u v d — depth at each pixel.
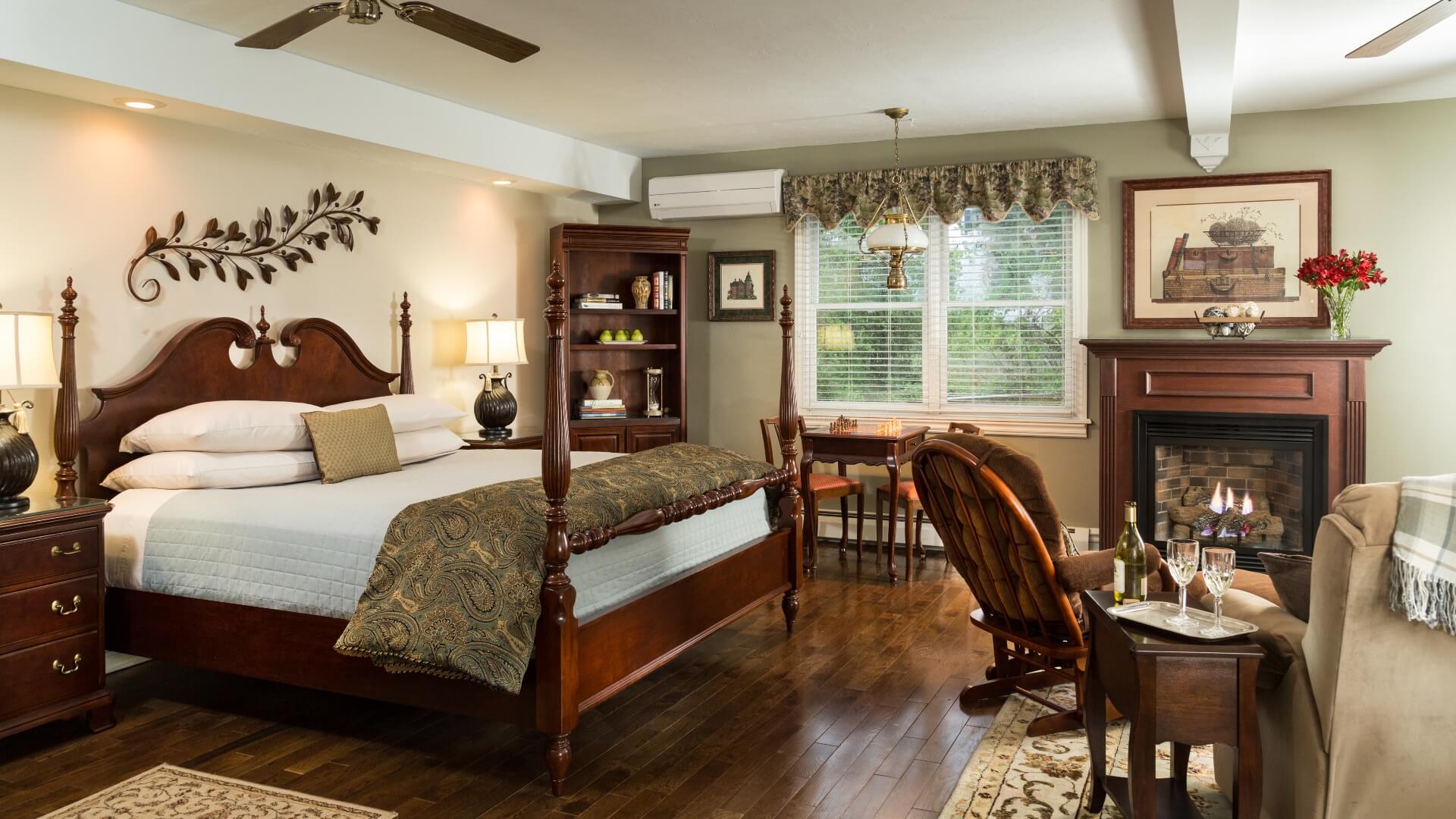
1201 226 5.68
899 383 6.50
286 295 4.86
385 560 3.09
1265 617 2.53
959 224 6.30
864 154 6.40
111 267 4.09
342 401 5.08
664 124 5.86
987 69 4.67
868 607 5.03
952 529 3.56
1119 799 2.61
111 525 3.71
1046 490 3.18
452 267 5.92
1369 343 5.02
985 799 2.86
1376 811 2.18
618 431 6.52
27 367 3.36
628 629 3.34
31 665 3.25
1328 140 5.45
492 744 3.32
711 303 6.85
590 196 6.76
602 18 3.92
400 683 3.16
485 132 5.54
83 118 3.97
